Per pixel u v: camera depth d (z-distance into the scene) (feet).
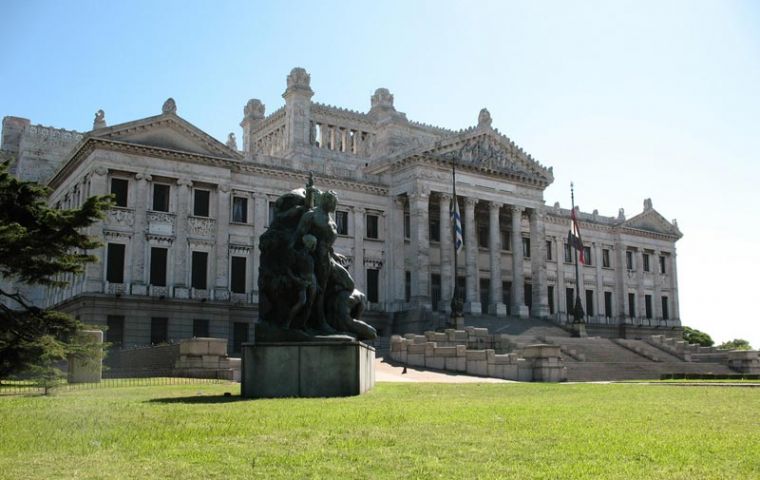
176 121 246.27
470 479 37.09
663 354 239.30
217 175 253.85
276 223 91.91
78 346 117.60
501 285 299.99
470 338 217.56
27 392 102.73
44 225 123.03
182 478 37.40
